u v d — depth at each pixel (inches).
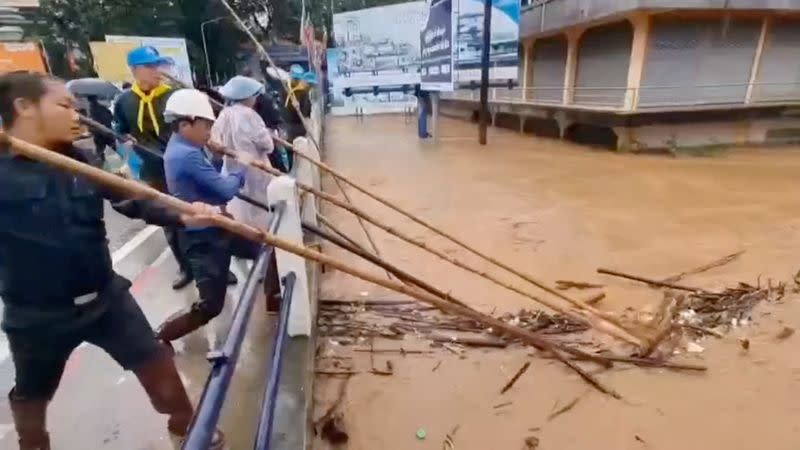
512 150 517.7
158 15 1034.7
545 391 124.3
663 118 493.0
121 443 93.1
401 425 112.0
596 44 572.1
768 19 507.2
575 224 256.5
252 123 164.9
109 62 486.3
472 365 134.4
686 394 122.9
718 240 230.5
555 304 152.4
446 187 346.3
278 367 84.7
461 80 560.1
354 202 308.2
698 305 164.7
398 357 137.5
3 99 61.9
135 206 79.6
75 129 67.6
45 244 64.6
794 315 157.9
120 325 75.0
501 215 274.2
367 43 830.5
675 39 498.9
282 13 1286.9
